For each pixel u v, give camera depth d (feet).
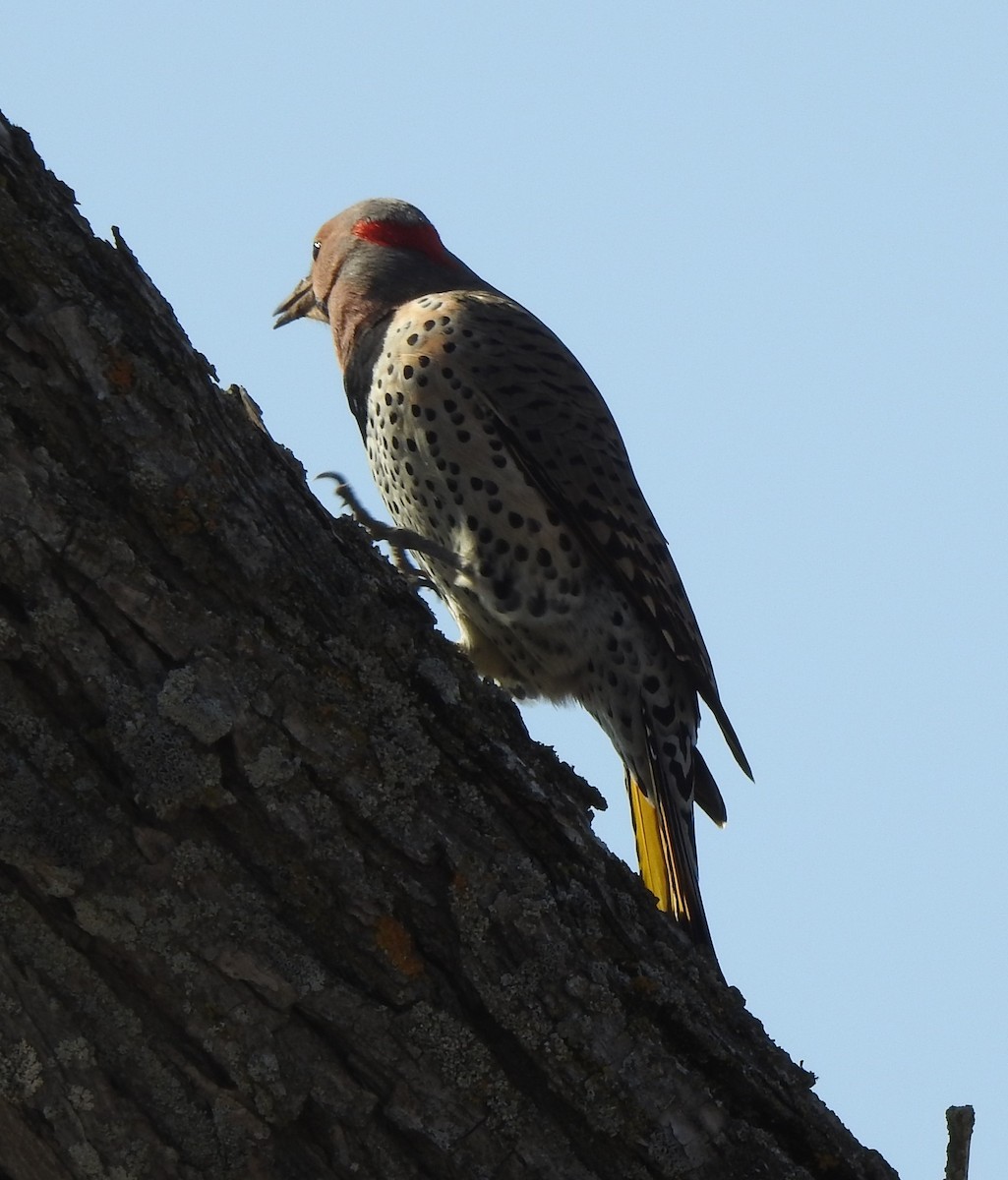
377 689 18.03
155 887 16.39
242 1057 16.56
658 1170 18.06
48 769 16.28
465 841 17.98
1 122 17.54
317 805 17.17
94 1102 16.19
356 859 17.25
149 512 17.17
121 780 16.52
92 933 16.24
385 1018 17.06
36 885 16.11
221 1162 16.49
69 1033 16.16
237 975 16.60
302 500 18.88
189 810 16.65
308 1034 16.88
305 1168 16.81
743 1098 18.94
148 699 16.61
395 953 17.22
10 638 16.19
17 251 17.06
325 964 17.02
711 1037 18.80
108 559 16.57
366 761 17.60
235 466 18.07
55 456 16.97
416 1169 17.16
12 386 16.79
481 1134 17.31
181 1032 16.47
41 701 16.44
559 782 20.10
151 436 17.29
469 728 18.48
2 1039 16.07
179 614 16.89
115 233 18.02
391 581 19.29
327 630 18.10
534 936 17.92
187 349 18.15
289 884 16.94
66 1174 16.24
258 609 17.66
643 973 18.62
